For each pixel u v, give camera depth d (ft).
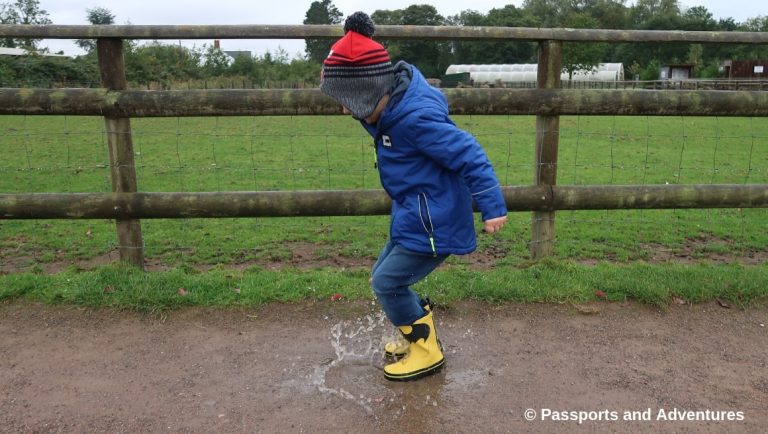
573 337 11.69
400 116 8.32
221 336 11.65
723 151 43.27
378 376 10.27
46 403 9.46
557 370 10.50
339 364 10.66
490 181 8.08
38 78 66.90
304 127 55.77
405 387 9.94
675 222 21.88
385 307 9.77
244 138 48.11
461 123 62.28
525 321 12.32
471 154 8.13
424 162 8.63
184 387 9.94
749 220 22.30
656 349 11.28
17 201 13.26
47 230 20.24
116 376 10.26
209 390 9.86
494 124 62.23
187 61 111.04
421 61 213.25
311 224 21.04
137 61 96.02
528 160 38.04
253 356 10.92
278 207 13.46
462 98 13.21
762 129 59.31
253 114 13.08
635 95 13.50
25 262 16.78
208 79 109.19
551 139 13.87
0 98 12.77
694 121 67.92
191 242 18.89
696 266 14.96
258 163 36.27
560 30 13.35
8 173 30.58
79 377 10.22
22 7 179.32
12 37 12.54
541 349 11.23
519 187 13.94
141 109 13.00
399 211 9.01
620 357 10.98
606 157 39.60
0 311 12.49
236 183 28.86
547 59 13.57
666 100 13.53
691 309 12.91
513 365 10.66
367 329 11.94
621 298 13.16
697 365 10.73
